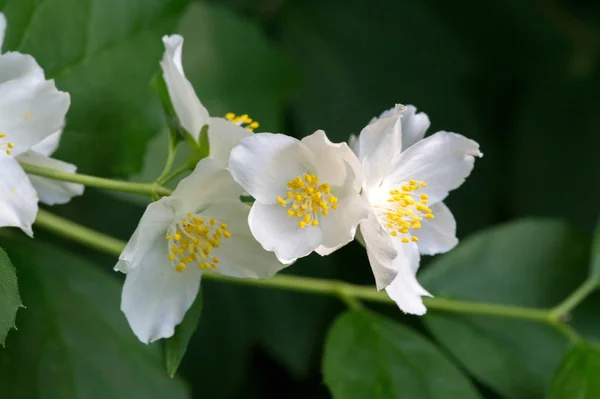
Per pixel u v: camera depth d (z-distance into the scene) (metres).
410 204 0.43
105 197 0.52
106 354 0.45
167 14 0.46
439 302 0.48
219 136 0.42
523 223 0.50
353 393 0.45
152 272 0.42
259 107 0.51
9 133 0.41
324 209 0.41
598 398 0.46
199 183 0.41
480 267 0.49
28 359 0.44
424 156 0.43
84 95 0.45
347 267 0.54
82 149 0.45
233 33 0.51
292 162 0.41
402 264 0.43
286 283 0.46
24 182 0.40
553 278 0.50
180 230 0.42
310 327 0.54
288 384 0.55
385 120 0.41
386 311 0.54
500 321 0.49
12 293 0.39
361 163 0.41
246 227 0.42
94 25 0.45
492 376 0.48
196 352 0.52
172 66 0.42
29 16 0.44
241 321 0.53
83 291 0.45
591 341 0.49
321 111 0.55
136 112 0.45
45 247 0.46
